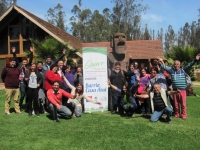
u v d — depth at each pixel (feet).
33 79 22.94
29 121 20.67
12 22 58.80
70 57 41.63
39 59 40.14
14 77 23.18
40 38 56.59
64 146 14.62
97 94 25.31
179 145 14.74
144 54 67.82
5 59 60.18
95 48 25.27
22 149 14.14
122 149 14.12
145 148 14.26
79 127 18.79
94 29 155.74
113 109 24.41
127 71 26.78
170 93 20.58
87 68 25.08
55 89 21.06
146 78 23.71
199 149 14.10
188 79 27.50
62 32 63.93
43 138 16.07
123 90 22.71
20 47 57.98
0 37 60.13
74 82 26.48
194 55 49.96
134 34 137.59
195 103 30.68
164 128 18.52
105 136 16.48
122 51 28.55
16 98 23.70
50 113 22.29
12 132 17.39
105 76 25.52
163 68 22.31
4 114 23.45
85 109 24.98
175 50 51.13
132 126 19.06
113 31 133.69
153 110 21.35
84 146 14.61
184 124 19.83
